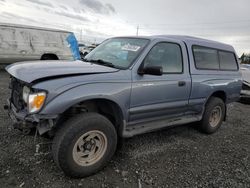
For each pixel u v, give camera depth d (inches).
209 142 178.7
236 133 206.8
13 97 132.6
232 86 206.2
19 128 116.0
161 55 150.1
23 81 112.3
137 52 140.6
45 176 115.8
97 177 119.9
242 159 153.1
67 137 109.6
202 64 179.5
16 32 457.1
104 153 123.6
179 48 162.7
